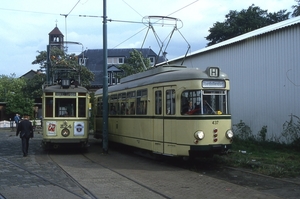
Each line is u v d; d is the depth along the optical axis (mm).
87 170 11703
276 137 17297
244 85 19453
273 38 17516
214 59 21969
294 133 16188
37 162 13562
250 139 18531
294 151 15602
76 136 16125
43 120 15992
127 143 15867
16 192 8500
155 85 13258
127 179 10148
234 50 20203
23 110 39000
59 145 16625
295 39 16297
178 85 12086
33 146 20016
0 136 28500
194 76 11797
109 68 54875
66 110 16156
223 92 12141
